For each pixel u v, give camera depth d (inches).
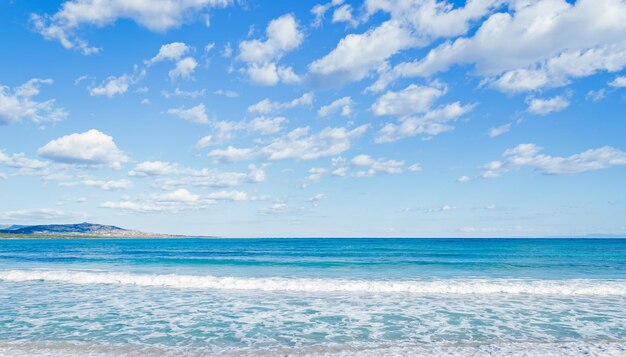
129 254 2255.2
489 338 489.1
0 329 528.1
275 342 471.8
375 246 3474.4
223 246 3700.8
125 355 421.7
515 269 1291.8
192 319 588.7
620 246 3307.1
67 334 503.8
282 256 2020.2
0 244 4473.4
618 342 468.4
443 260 1683.1
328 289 864.3
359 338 489.4
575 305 690.8
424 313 628.7
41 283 960.9
